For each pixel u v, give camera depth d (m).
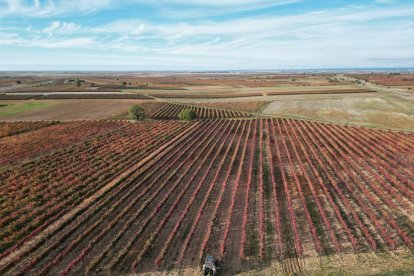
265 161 43.44
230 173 38.81
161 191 33.81
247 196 31.27
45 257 22.80
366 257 22.03
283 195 32.25
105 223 27.34
